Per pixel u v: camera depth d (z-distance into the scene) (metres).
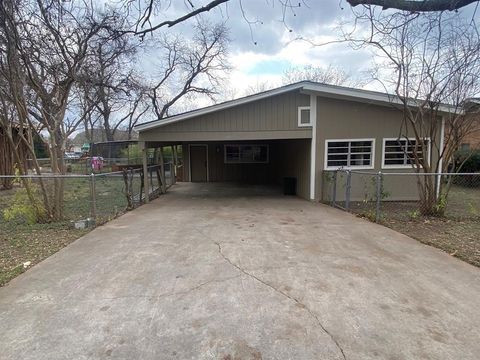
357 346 2.36
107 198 10.45
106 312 2.90
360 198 9.74
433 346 2.36
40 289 3.40
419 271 3.83
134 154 23.94
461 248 4.73
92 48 8.41
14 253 4.64
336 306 2.96
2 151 12.42
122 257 4.41
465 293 3.24
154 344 2.42
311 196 9.87
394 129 9.69
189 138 9.47
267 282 3.50
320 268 3.92
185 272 3.82
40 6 6.37
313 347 2.36
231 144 16.34
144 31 3.90
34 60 6.99
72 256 4.48
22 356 2.29
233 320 2.73
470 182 12.90
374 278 3.61
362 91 9.18
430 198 7.22
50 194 7.29
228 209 8.41
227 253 4.53
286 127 9.55
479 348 2.34
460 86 6.78
